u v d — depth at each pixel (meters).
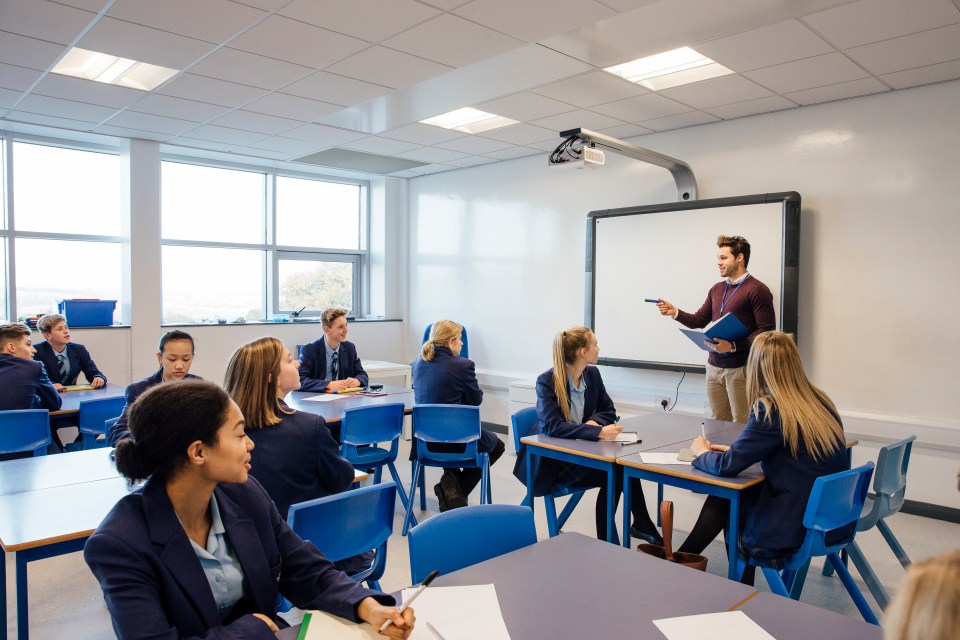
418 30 3.23
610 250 5.40
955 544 3.56
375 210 7.48
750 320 4.15
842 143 4.29
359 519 1.96
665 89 4.12
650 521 3.29
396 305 7.53
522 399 5.83
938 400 3.96
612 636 1.26
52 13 3.06
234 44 3.43
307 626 1.27
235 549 1.33
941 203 3.93
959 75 3.80
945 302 3.93
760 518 2.34
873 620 2.31
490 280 6.57
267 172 6.74
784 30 3.20
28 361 3.73
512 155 6.16
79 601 2.88
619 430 3.11
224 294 6.55
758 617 1.34
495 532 1.80
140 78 4.16
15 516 1.93
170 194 6.18
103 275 5.80
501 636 1.26
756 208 4.55
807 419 2.31
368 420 3.47
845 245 4.29
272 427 2.17
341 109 4.62
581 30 3.21
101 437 4.54
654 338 5.16
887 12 2.99
